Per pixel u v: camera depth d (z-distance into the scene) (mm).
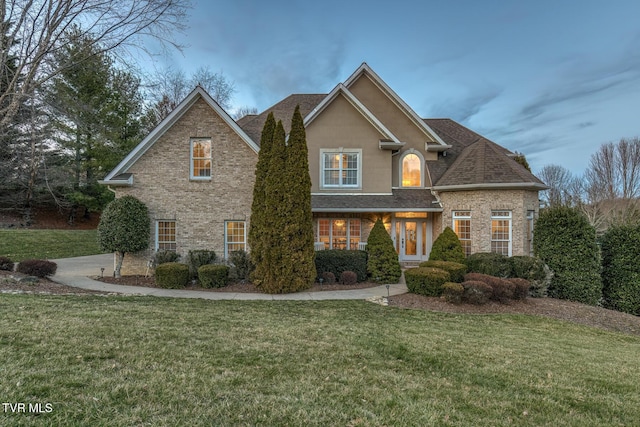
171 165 13805
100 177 28656
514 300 10648
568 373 5094
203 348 5125
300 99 20000
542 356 5895
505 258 12047
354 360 5008
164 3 12883
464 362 5234
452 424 3311
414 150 17344
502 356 5688
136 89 26875
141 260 13625
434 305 9781
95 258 20141
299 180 11445
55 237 23234
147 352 4770
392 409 3529
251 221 11797
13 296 8227
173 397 3479
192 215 13820
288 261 11125
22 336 5051
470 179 14727
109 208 12641
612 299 12250
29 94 12758
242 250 12977
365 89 17812
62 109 14133
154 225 13727
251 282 12219
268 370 4418
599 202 33625
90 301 8320
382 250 13180
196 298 9828
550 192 41125
